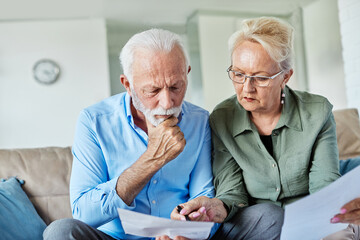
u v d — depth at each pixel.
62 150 1.89
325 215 1.18
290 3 6.80
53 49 6.70
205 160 1.61
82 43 6.81
